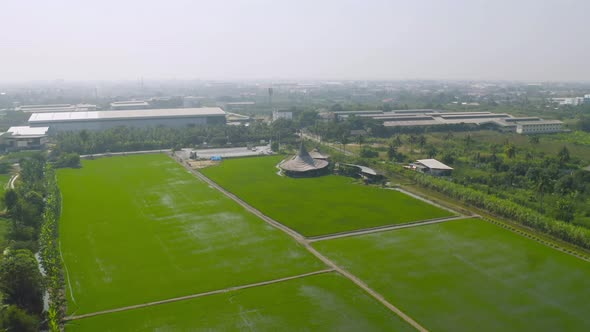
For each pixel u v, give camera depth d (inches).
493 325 2714.1
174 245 4020.7
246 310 2893.7
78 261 3659.0
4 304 2751.0
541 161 7071.9
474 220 4714.6
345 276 3378.4
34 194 4889.3
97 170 7249.0
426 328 2687.0
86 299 3036.4
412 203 5354.3
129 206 5216.5
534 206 4958.2
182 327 2706.7
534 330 2662.4
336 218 4768.7
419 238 4173.2
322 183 6397.6
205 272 3459.6
